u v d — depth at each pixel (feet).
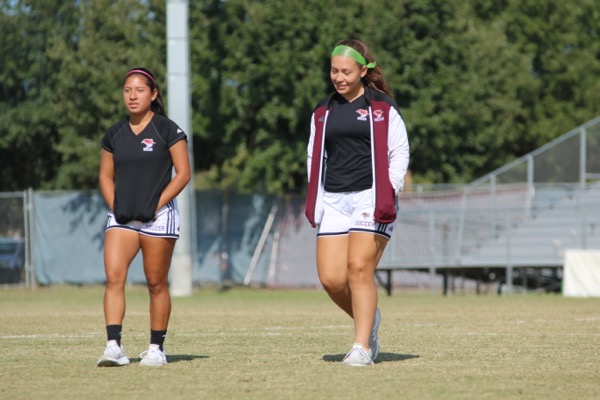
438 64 382.42
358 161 90.33
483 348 108.78
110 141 91.04
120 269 90.17
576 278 257.55
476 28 426.51
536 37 499.10
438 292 337.93
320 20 351.46
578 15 513.86
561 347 109.81
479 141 408.46
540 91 498.69
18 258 334.65
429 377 83.35
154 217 89.76
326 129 91.04
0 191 432.25
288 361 95.71
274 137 359.87
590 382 80.59
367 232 89.76
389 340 119.24
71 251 340.59
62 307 211.82
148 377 83.61
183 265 280.72
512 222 306.55
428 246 301.63
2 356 101.04
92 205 340.39
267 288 335.47
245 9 349.20
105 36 363.97
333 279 92.17
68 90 363.15
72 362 95.25
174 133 90.17
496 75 412.57
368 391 75.41
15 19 396.98
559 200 309.83
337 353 103.96
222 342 117.60
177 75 279.90
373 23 353.51
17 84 403.13
